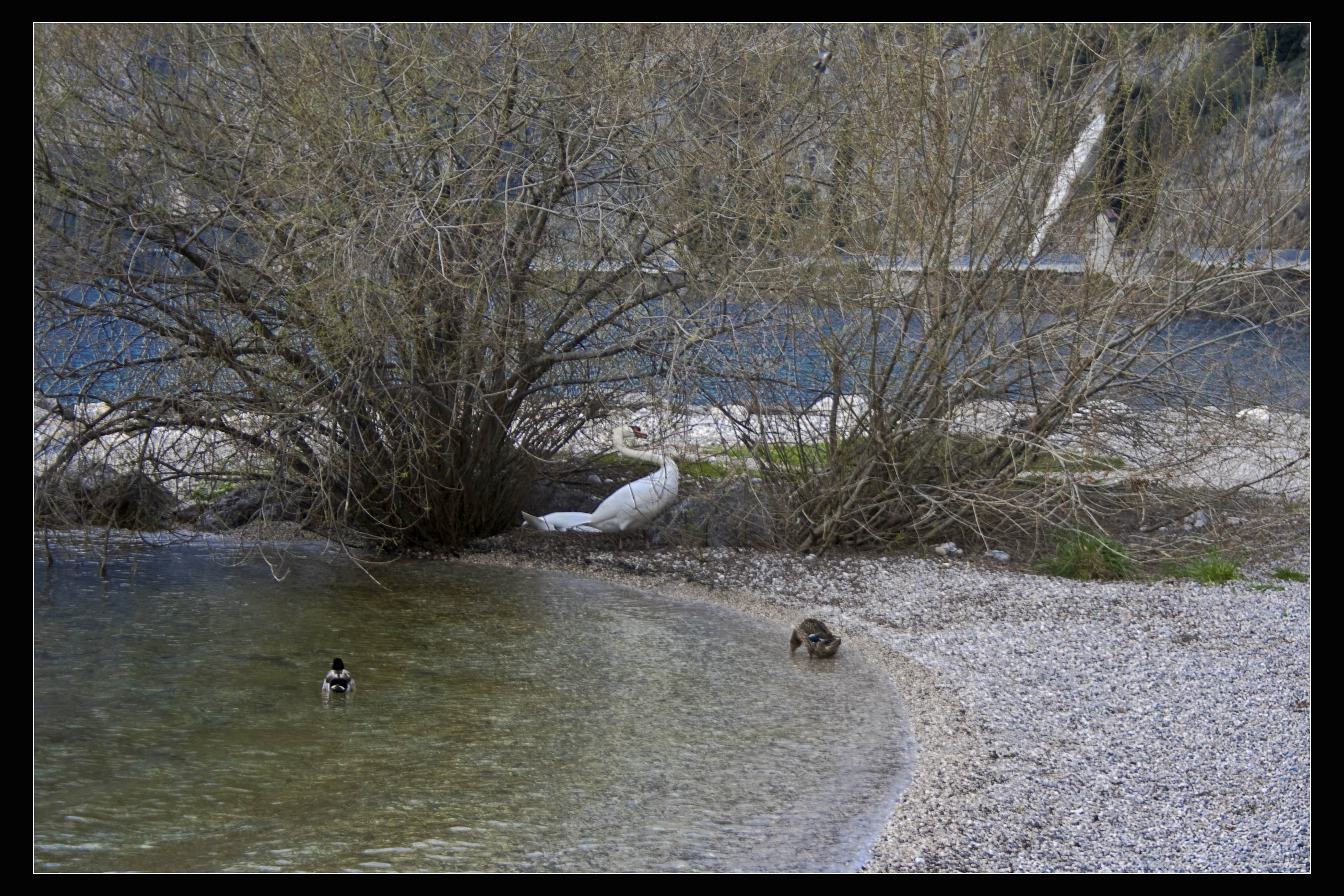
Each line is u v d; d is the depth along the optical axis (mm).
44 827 5707
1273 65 12133
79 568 11422
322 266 10148
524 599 11047
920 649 9789
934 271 11758
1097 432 12281
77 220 10758
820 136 12016
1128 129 12023
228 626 9688
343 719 7488
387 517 12508
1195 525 13609
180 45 10703
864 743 7457
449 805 6172
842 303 11664
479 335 11266
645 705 8047
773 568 12367
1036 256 12000
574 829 5922
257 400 10953
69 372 11258
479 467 12789
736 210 11109
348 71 10750
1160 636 10164
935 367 12008
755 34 11625
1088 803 6594
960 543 13195
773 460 13078
